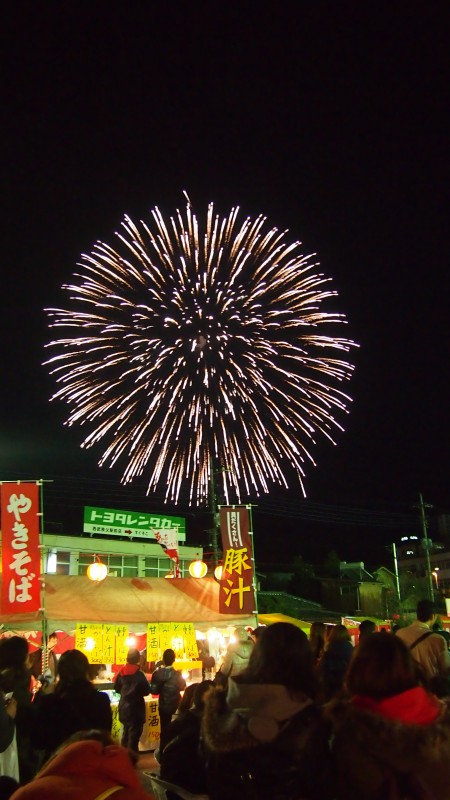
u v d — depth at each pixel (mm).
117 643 14148
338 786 3121
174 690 11188
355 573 50438
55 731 5020
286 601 40938
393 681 3354
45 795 2490
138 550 31078
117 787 2559
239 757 3215
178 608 15391
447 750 3107
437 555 58406
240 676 3418
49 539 28500
